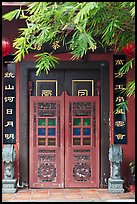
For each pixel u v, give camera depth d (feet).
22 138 29.76
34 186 29.71
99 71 30.22
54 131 29.96
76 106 30.04
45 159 29.91
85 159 29.96
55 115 29.94
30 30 16.47
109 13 16.06
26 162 29.78
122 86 29.84
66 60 29.66
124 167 29.96
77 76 30.22
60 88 30.14
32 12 17.43
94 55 29.81
